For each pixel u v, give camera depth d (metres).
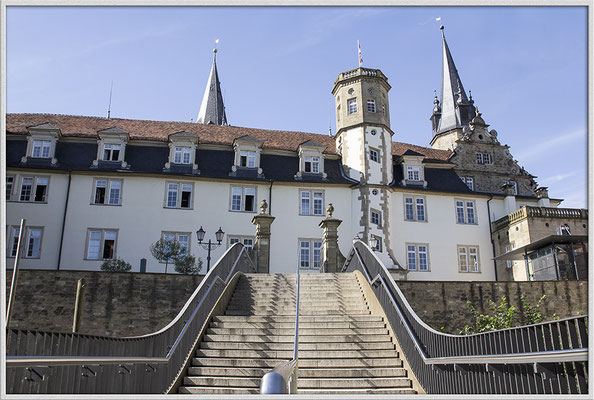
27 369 5.32
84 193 30.58
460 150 38.41
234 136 35.94
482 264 34.44
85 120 35.16
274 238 31.69
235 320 12.54
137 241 30.22
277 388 3.64
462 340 7.56
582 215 32.88
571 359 4.94
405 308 10.22
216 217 31.42
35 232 29.58
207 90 62.66
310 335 11.43
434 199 35.12
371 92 35.88
